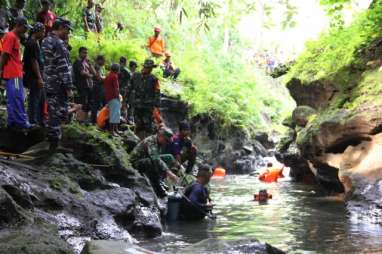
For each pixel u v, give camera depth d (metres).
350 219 8.62
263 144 23.20
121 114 12.77
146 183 8.69
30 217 5.04
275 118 28.45
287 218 8.84
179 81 20.45
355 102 10.99
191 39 26.50
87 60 12.16
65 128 8.59
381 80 10.90
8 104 7.87
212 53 27.62
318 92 13.12
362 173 9.48
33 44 8.30
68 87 7.68
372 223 8.24
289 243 6.90
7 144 7.98
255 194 11.56
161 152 10.03
